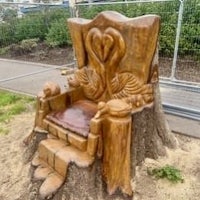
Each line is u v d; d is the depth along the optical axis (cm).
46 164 234
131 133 226
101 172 217
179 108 355
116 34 221
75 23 250
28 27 752
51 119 245
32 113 388
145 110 237
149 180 241
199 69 533
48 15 746
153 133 258
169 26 531
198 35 506
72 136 222
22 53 762
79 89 262
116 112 202
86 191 211
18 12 728
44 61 689
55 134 239
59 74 573
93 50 242
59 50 764
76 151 219
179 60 551
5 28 735
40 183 221
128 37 219
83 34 246
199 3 489
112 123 203
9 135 329
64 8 662
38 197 214
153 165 257
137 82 229
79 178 210
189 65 543
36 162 240
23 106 411
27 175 254
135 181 238
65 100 257
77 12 483
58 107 255
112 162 212
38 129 255
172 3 509
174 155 275
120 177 218
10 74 586
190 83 456
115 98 237
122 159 213
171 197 226
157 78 250
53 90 250
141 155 248
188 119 352
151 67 232
